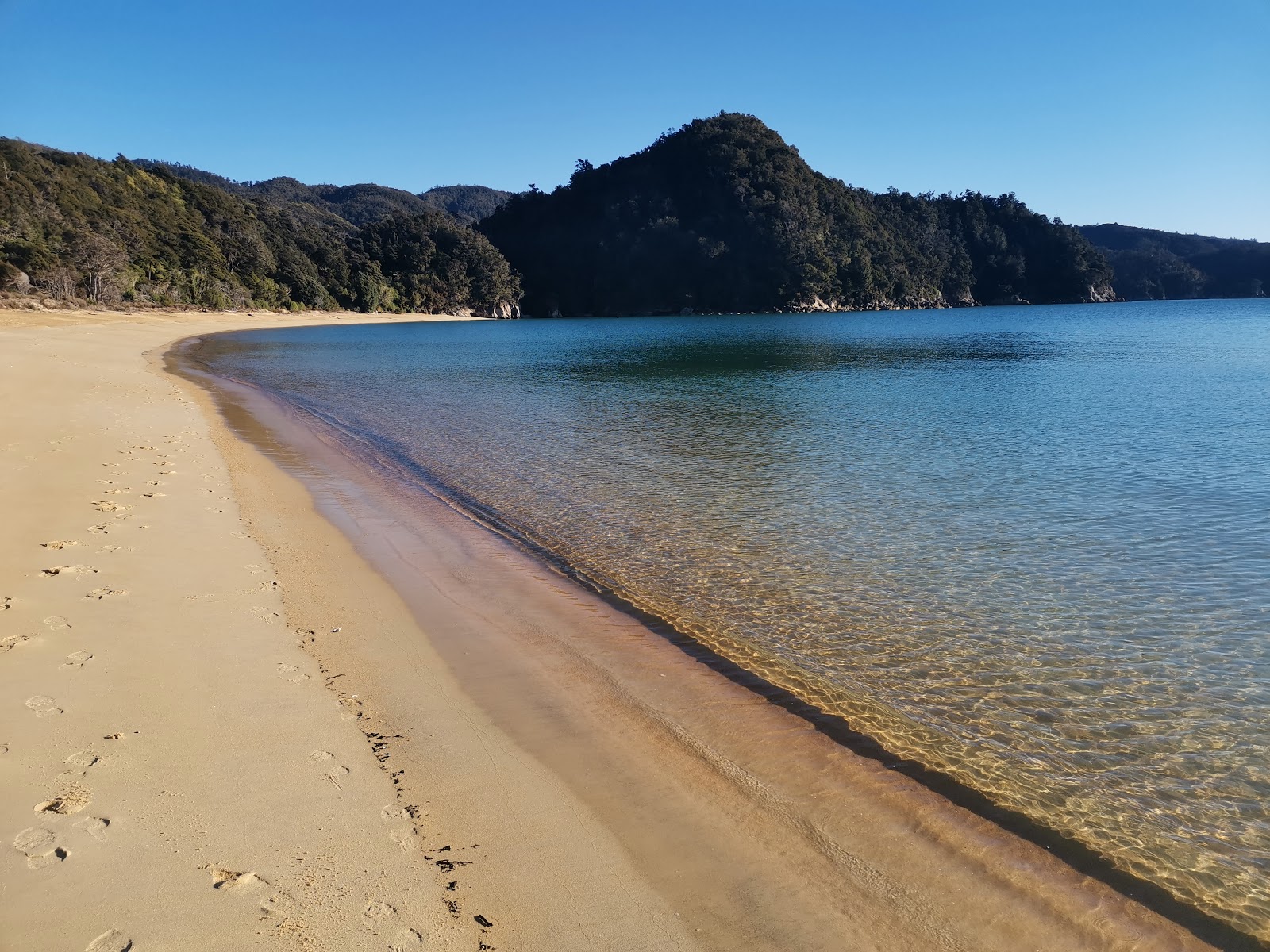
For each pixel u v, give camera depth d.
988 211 193.00
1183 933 3.68
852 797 4.67
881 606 7.73
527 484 13.08
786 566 8.89
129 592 6.96
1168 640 6.89
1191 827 4.47
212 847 3.74
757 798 4.62
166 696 5.21
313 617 6.99
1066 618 7.39
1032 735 5.43
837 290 152.62
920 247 173.38
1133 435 17.05
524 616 7.39
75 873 3.48
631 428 19.31
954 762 5.08
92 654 5.67
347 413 22.33
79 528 8.60
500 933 3.39
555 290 164.25
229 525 9.58
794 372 35.44
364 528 10.20
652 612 7.58
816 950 3.46
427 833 4.05
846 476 13.48
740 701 5.84
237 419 19.36
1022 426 18.62
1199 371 32.03
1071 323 90.75
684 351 52.28
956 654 6.68
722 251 148.88
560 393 27.52
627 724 5.43
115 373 25.95
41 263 73.56
